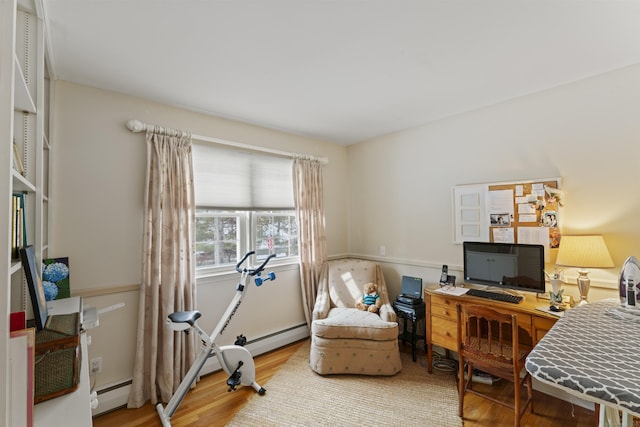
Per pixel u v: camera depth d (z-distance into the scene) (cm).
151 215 230
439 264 298
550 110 229
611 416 126
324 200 369
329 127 318
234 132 290
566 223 221
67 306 153
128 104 229
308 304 332
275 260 324
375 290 305
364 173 375
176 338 232
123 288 221
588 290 203
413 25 154
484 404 212
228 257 288
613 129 202
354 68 196
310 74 203
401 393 227
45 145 182
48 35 154
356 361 252
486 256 251
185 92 226
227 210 283
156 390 223
